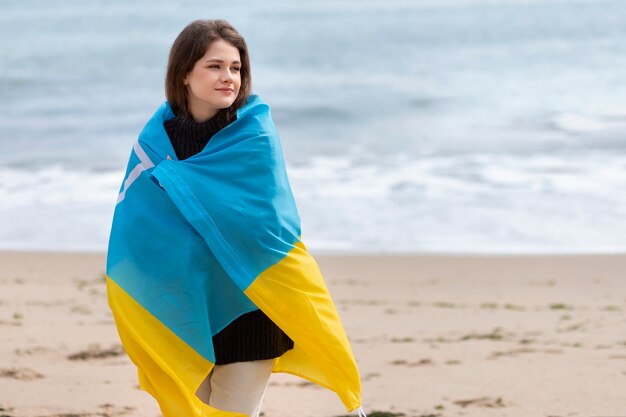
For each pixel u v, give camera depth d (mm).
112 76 36875
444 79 33188
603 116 24734
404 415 6113
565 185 17141
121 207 4207
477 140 22125
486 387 6734
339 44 45312
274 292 4020
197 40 4133
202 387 4363
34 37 53938
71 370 7199
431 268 12391
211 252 4066
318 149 21672
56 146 22812
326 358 4074
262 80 34031
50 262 12727
